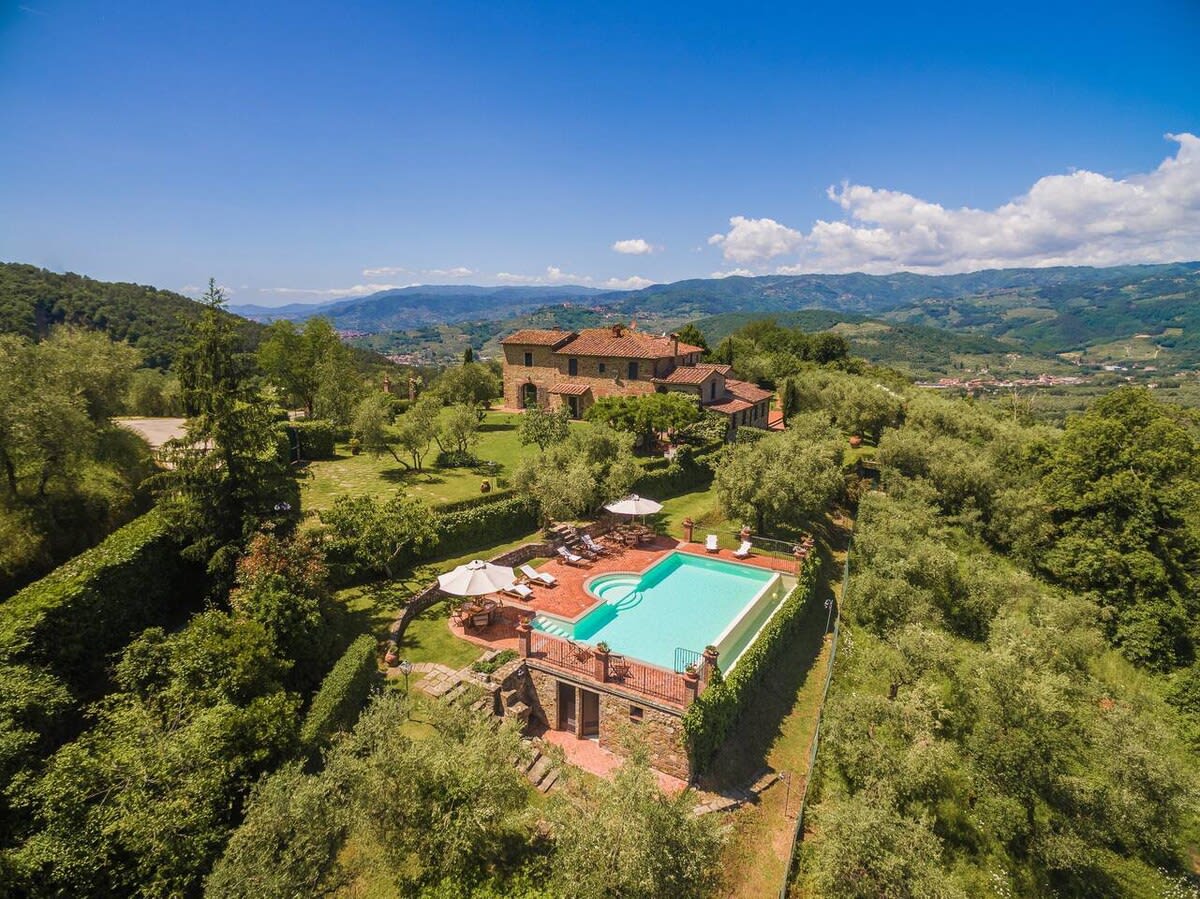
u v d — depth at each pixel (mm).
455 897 12305
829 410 63469
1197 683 30266
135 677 16172
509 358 67562
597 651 19547
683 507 41812
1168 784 18328
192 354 31406
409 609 24609
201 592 23438
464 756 13594
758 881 15703
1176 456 39594
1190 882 18531
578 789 17375
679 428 48781
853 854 14352
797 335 110812
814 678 24250
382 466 43625
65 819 11844
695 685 17922
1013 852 18109
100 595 17969
